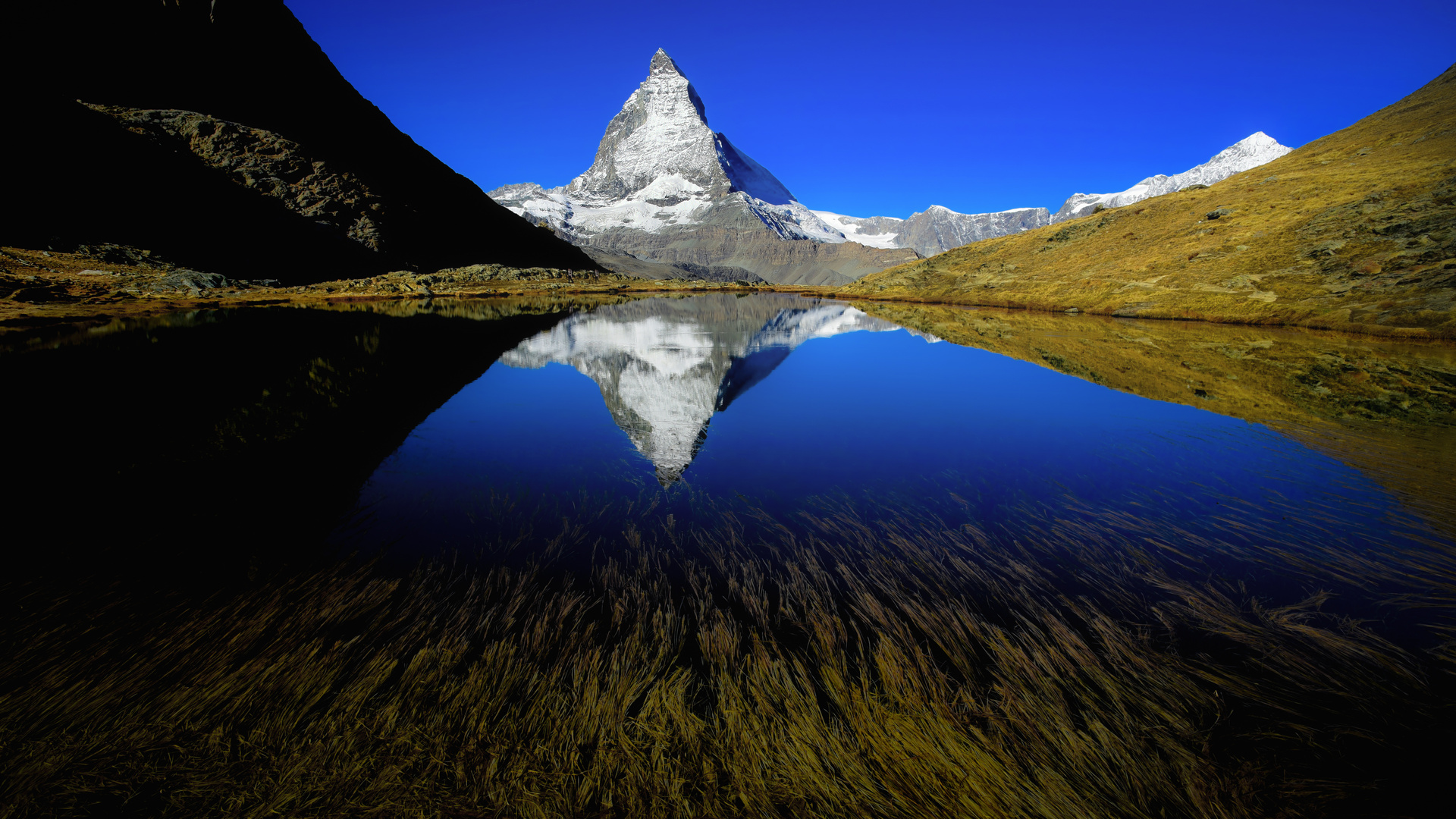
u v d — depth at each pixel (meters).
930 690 3.90
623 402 14.50
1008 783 3.20
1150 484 8.54
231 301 44.66
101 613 4.87
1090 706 3.81
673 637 4.52
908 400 14.70
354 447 10.31
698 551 6.24
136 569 5.75
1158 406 13.59
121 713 3.61
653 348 25.42
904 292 74.50
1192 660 4.36
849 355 23.41
